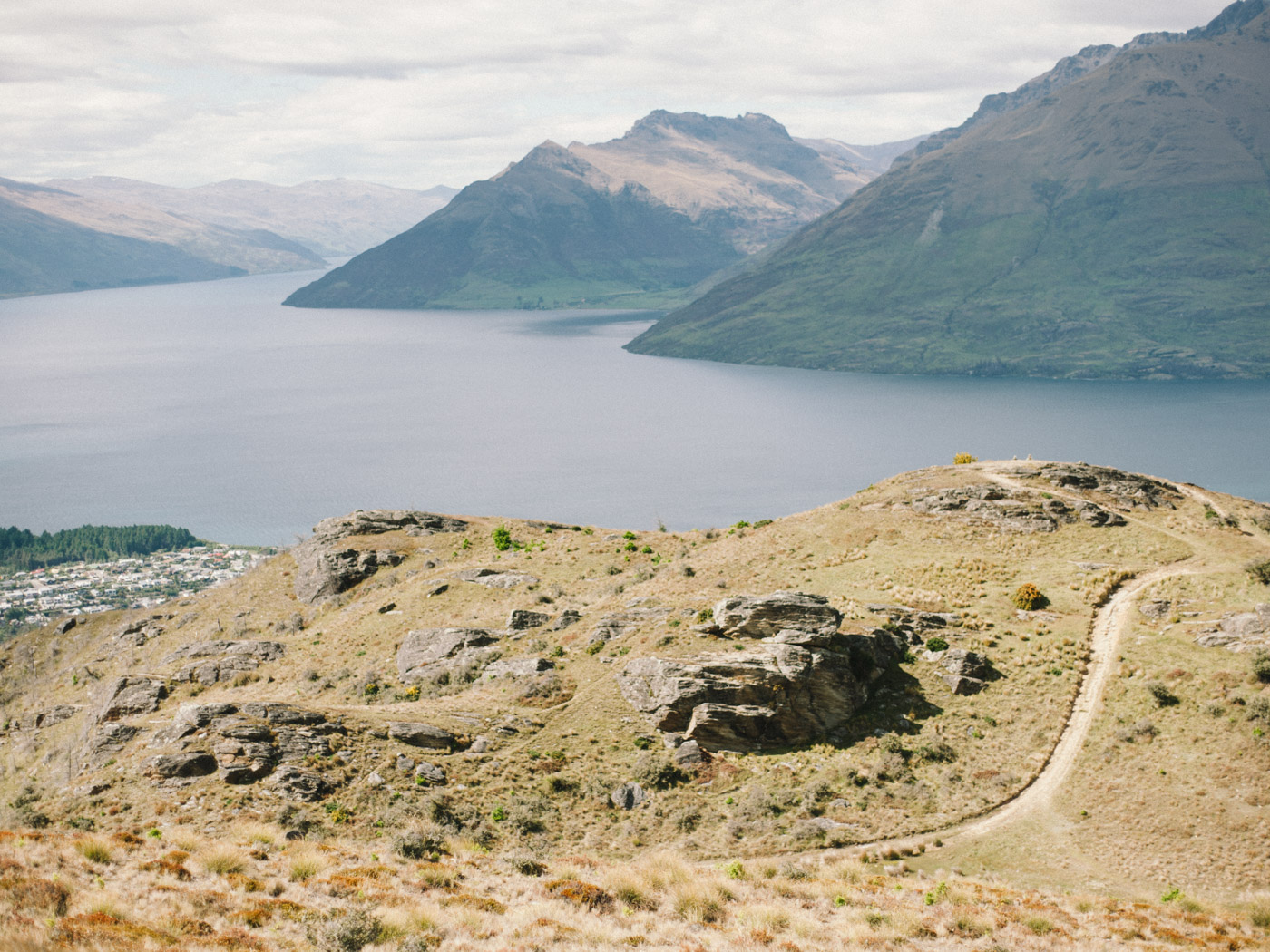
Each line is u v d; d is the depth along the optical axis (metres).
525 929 34.97
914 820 59.28
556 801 60.19
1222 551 91.00
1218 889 50.91
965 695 72.06
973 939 41.09
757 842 56.44
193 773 57.62
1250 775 58.59
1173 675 69.69
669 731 66.94
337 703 80.88
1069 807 59.66
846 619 80.00
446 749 64.12
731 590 91.44
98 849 36.66
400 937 32.41
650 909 40.22
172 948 27.98
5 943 25.27
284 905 34.38
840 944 38.22
